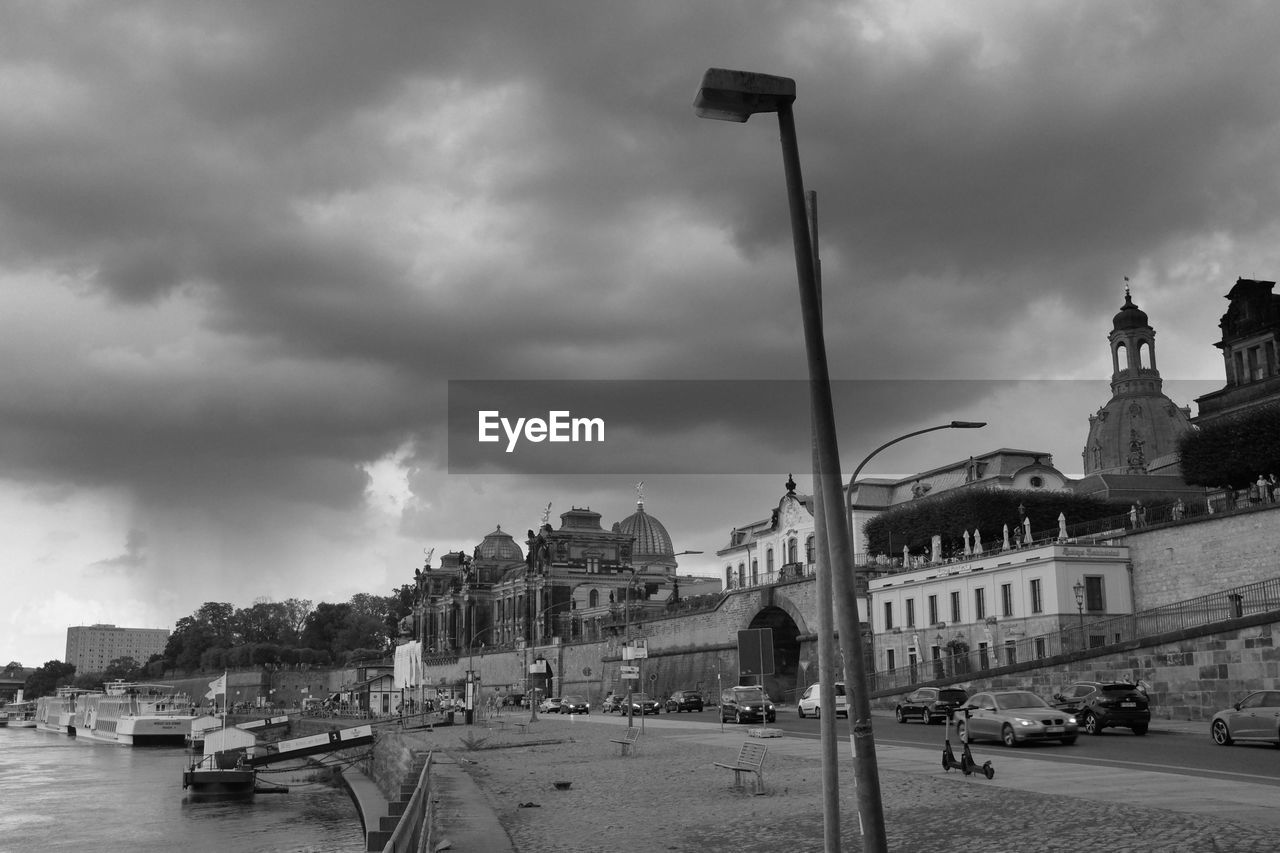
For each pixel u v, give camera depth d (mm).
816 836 25234
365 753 98375
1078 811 24703
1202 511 79625
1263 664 53344
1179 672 57875
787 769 40406
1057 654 67812
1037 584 78000
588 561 194750
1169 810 23922
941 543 97312
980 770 33156
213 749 91312
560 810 33094
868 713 14492
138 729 157250
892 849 22391
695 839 26203
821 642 17938
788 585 106750
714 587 197875
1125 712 48344
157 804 84062
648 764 46406
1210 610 62406
